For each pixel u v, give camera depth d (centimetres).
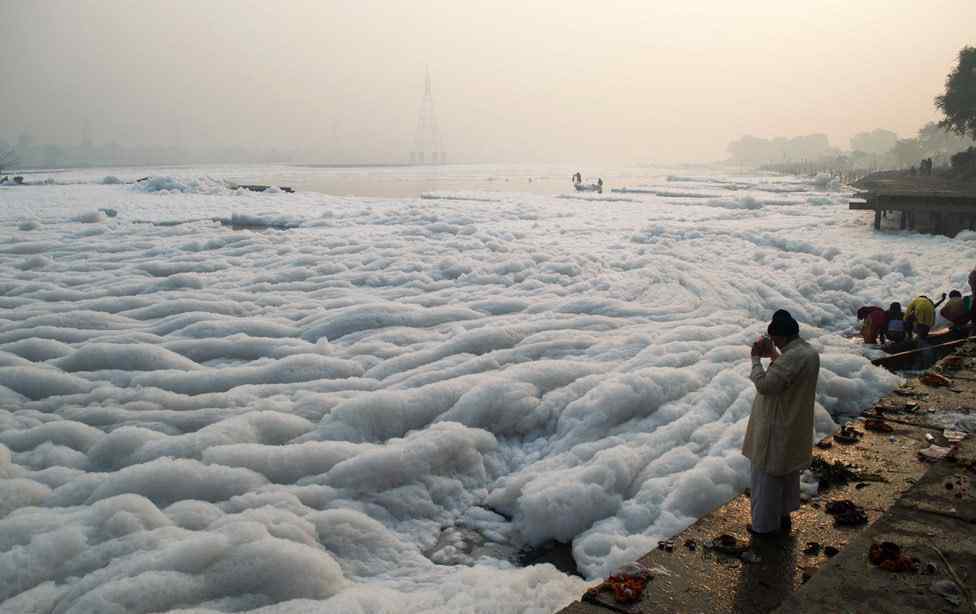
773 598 444
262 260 1734
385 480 630
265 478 612
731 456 667
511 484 654
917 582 429
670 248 2123
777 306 1433
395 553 550
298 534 518
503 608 448
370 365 968
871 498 586
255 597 452
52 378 814
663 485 630
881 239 2353
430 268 1666
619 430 775
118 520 500
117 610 404
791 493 529
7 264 1639
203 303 1222
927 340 1213
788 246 2189
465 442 702
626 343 1063
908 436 730
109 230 2356
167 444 637
